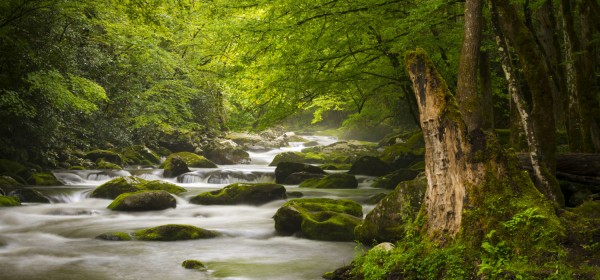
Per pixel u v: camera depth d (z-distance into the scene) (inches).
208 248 374.9
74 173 798.5
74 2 719.1
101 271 309.6
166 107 1047.6
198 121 1338.6
